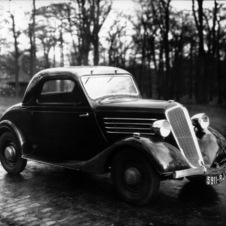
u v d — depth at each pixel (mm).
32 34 34156
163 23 31062
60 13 24453
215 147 4613
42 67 49438
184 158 4062
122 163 4262
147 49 39469
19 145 5559
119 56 39375
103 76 5164
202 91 26312
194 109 17547
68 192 4730
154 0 32219
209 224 3547
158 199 4398
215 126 10750
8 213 3939
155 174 4016
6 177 5594
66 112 4953
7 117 5816
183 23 35938
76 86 4855
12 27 33656
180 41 36344
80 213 3900
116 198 4461
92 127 4734
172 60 43094
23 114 5539
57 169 6109
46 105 5195
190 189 4828
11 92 53031
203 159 4434
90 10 23219
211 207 4078
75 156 5070
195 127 4859
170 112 4254
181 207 4086
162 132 4051
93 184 5133
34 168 6203
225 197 4461
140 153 4070
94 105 4738
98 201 4340
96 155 4484
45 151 5398
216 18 30828
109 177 5539
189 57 48719
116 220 3674
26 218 3771
